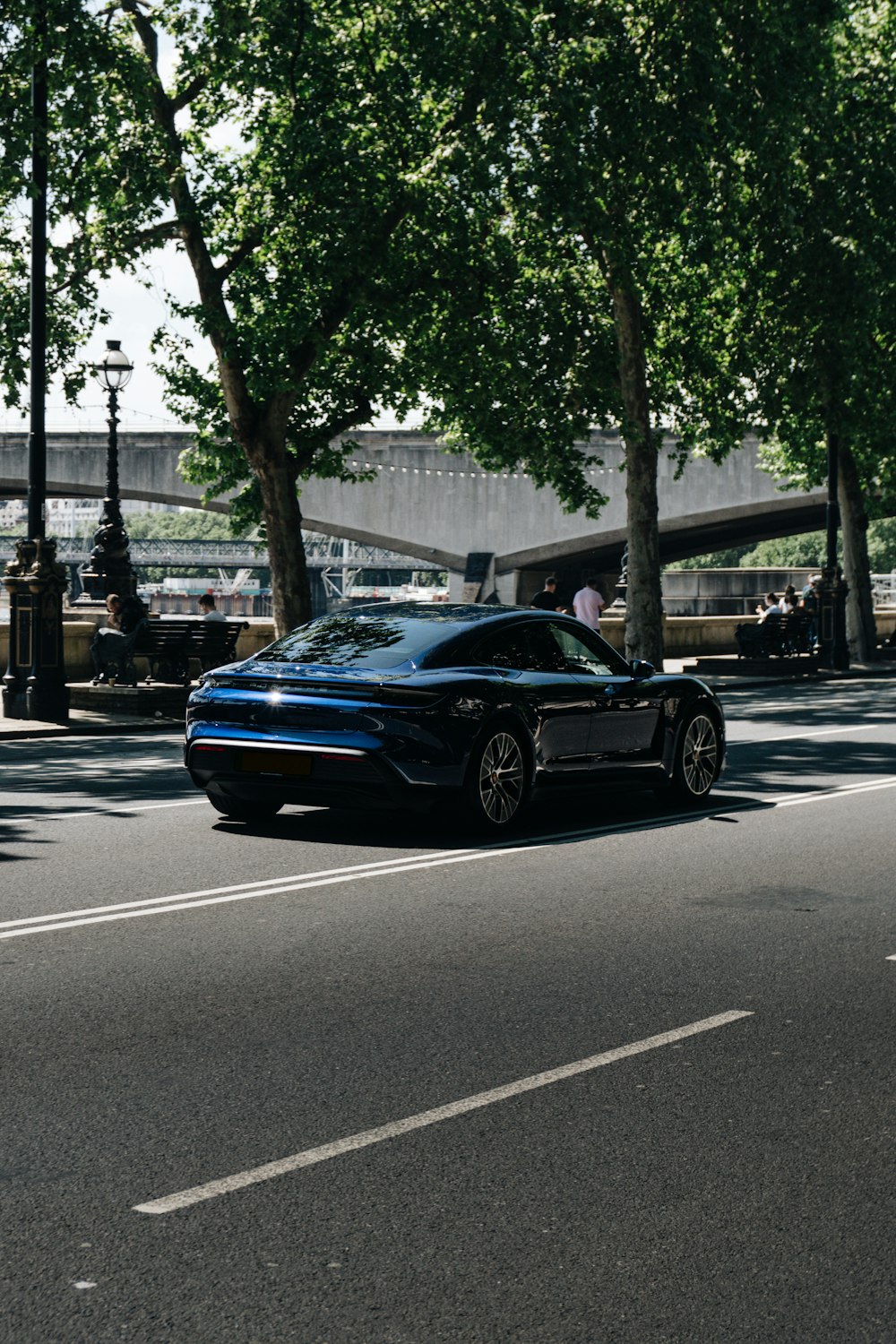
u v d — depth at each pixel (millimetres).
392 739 10594
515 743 11328
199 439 31141
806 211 33438
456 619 11664
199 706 11242
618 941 7953
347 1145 4945
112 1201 4469
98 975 7090
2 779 14805
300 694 10844
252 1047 6000
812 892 9328
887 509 44125
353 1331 3682
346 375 31172
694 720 13180
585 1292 3900
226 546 197000
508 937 8008
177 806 12859
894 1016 6570
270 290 28297
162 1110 5262
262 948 7684
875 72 35375
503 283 27500
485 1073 5727
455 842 11062
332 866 10055
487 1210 4430
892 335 38250
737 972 7312
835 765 16297
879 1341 3660
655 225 29594
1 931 7992
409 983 7031
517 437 29938
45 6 22688
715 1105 5391
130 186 24266
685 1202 4504
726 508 66562
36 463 19875
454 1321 3738
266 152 27344
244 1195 4520
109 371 28781
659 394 37562
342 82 27047
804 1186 4637
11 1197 4492
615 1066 5828
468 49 25609
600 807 13094
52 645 20156
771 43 28969
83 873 9695
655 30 28375
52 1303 3812
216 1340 3627
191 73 26453
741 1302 3855
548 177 25922
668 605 82875
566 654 12133
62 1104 5316
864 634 41531
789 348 34844
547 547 71562
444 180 26172
